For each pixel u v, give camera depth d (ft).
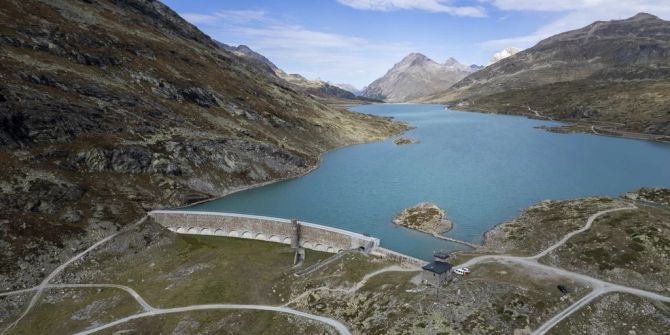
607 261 268.00
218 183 490.90
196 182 471.21
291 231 356.18
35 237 310.65
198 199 451.94
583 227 319.68
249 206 449.89
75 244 323.37
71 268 302.45
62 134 412.36
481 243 349.61
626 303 225.97
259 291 281.74
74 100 461.37
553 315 216.13
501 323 209.05
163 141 484.33
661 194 425.69
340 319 239.09
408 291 241.96
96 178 402.31
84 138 425.69
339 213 430.61
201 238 374.22
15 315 259.39
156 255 338.95
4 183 336.90
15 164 358.64
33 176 357.00
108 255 324.39
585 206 365.40
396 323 219.20
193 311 258.98
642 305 224.12
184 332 240.94
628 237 290.35
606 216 332.19
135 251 338.34
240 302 268.21
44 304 269.85
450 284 242.37
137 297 278.05
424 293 236.02
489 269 268.00
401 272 273.95
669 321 212.84
